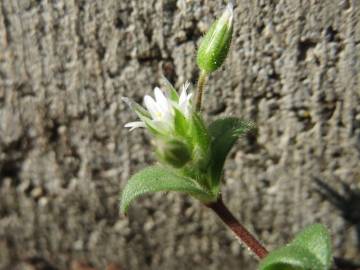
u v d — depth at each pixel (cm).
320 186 7
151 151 7
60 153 7
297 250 5
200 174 5
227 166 7
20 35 7
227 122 5
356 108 6
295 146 7
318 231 5
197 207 7
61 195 7
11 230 8
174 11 6
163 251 8
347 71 6
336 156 7
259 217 7
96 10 7
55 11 7
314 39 6
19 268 8
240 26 6
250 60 6
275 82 6
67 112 7
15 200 8
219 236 7
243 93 7
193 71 7
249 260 7
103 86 7
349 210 7
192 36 6
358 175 7
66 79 7
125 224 7
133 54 7
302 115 7
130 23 7
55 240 8
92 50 7
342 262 7
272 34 6
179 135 5
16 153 7
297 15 6
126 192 5
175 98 5
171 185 5
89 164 7
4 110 7
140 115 5
